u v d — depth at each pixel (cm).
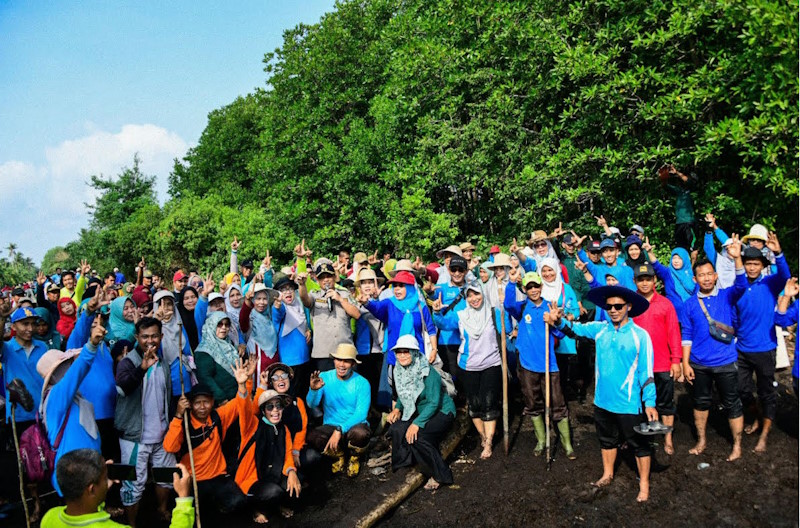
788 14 682
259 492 500
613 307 500
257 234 2064
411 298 666
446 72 1266
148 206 2889
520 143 1138
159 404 492
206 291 677
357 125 1670
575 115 1055
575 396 807
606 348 518
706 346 564
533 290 598
